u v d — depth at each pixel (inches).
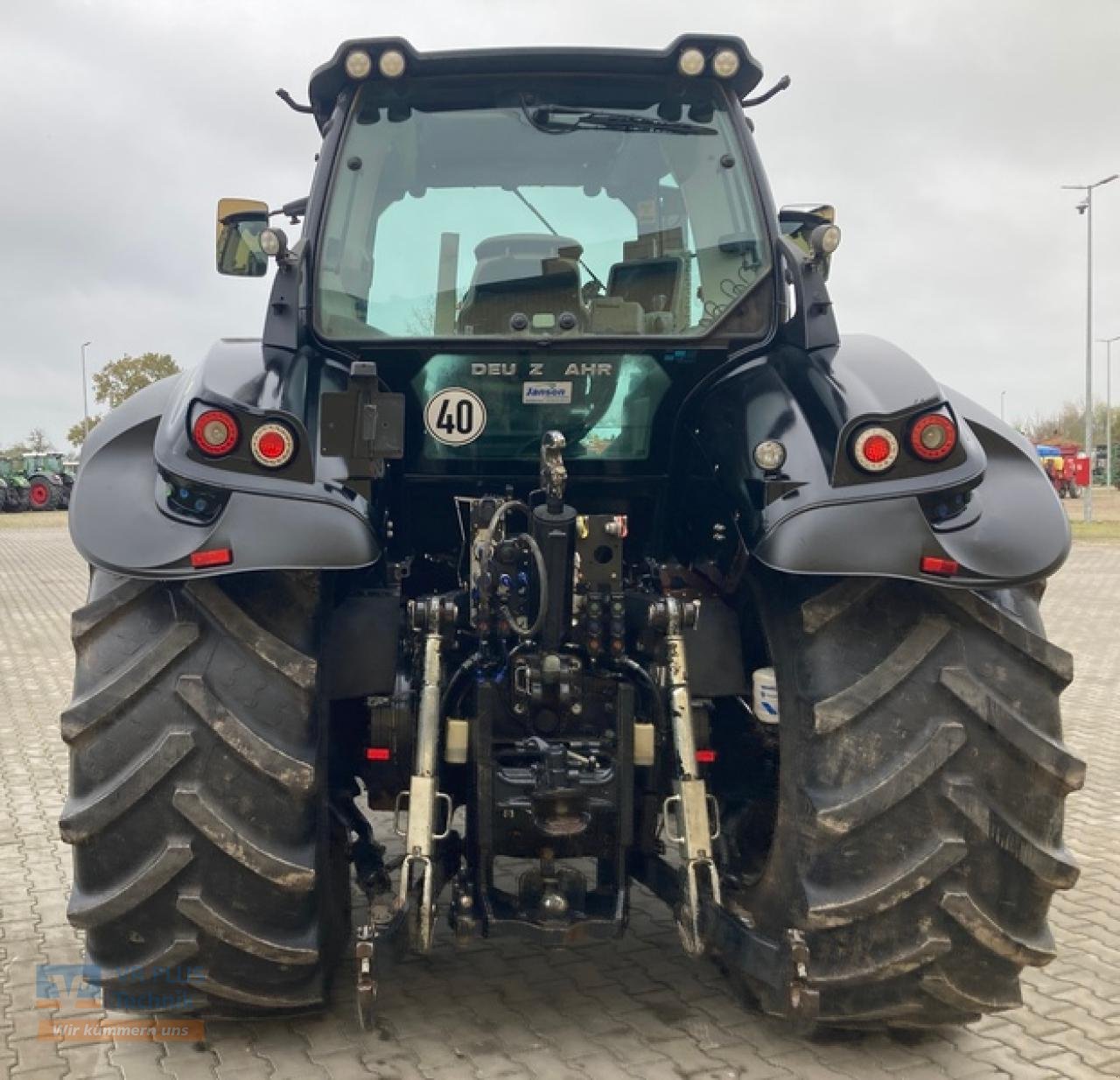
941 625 107.3
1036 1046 118.9
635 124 133.3
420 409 129.9
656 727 118.8
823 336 123.0
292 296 121.2
